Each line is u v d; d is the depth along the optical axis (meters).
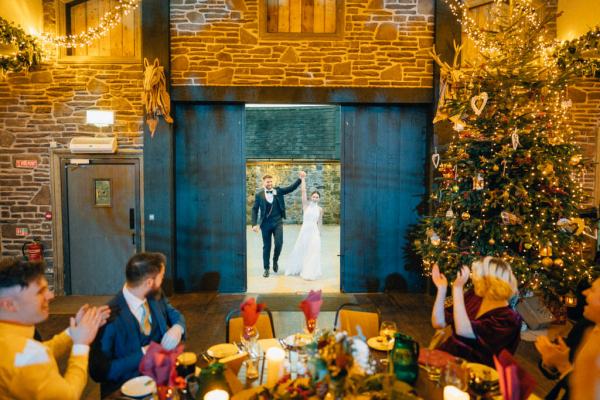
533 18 5.11
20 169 5.82
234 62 5.74
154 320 2.53
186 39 5.70
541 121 4.27
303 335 2.46
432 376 2.21
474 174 4.24
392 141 5.99
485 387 2.04
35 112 5.76
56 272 5.92
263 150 14.22
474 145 4.34
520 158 4.14
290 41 5.75
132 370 2.30
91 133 5.78
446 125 5.62
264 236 6.86
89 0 5.80
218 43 5.72
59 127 5.77
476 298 2.73
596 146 5.76
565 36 5.54
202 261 6.01
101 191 5.88
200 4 5.68
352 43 5.76
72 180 5.86
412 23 5.75
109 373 2.27
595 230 5.10
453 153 4.67
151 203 5.73
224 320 5.00
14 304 1.85
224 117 5.91
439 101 5.39
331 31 5.82
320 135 14.00
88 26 5.83
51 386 1.78
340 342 1.67
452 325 2.65
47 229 5.89
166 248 5.77
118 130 5.77
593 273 4.24
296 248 6.92
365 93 5.78
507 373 1.66
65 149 5.79
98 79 5.74
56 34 5.72
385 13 5.74
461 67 5.48
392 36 5.76
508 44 4.59
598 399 1.67
